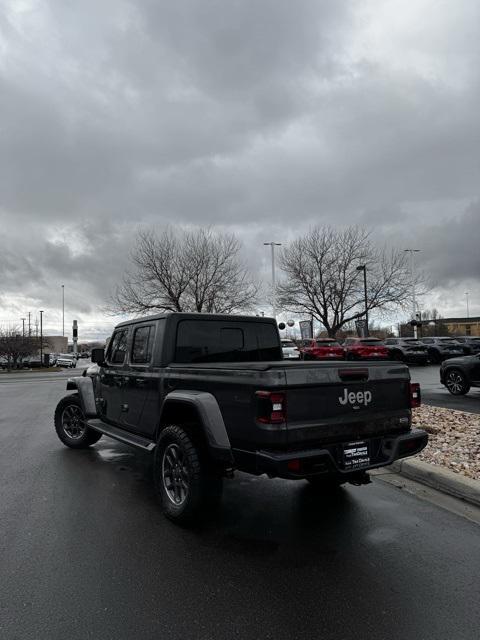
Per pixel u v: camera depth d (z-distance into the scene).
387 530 4.35
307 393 4.02
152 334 5.59
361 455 4.32
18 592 3.28
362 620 2.94
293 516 4.74
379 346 27.28
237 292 39.16
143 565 3.69
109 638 2.77
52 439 8.73
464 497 5.20
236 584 3.39
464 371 13.38
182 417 5.01
